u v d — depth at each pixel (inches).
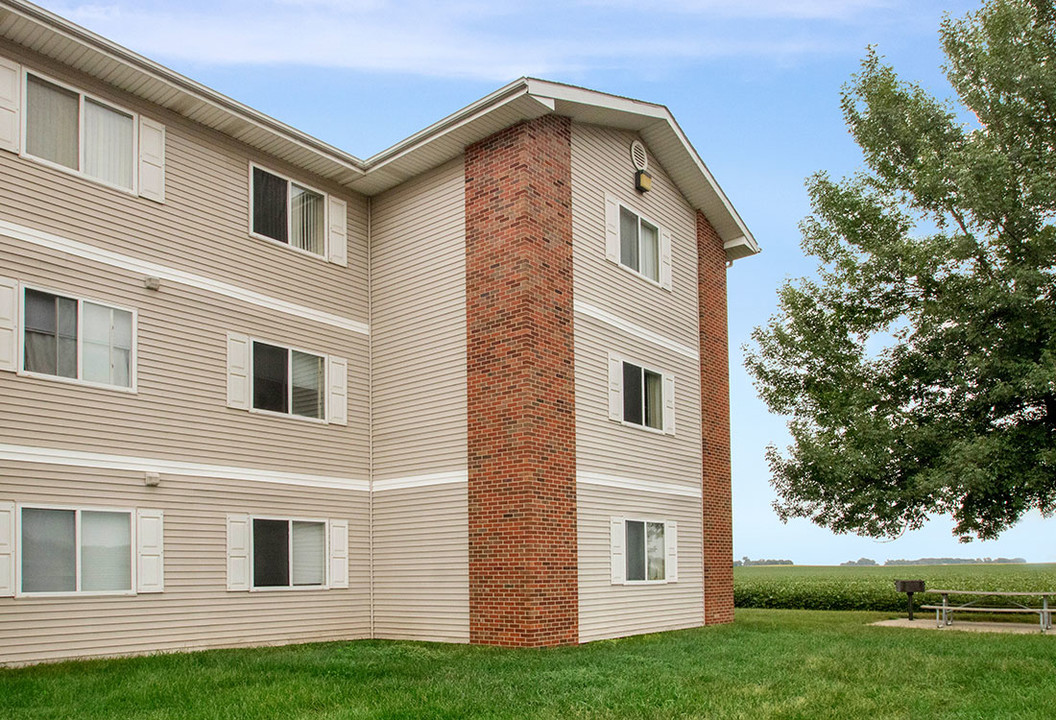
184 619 554.6
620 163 725.3
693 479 773.3
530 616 573.0
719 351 842.2
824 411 958.4
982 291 834.2
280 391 634.2
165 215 579.2
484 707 377.4
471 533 612.7
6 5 484.4
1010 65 869.2
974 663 497.7
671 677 450.3
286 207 661.3
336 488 657.6
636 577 684.1
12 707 368.8
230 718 353.1
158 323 565.6
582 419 641.0
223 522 584.1
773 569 3353.8
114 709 368.2
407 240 692.7
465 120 626.8
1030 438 821.9
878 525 895.1
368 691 408.5
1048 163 847.7
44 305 512.7
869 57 972.6
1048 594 709.3
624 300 708.0
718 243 869.8
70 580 504.7
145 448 547.8
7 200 500.1
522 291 606.9
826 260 987.3
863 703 390.3
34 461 495.2
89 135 546.0
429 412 654.5
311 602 628.7
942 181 885.2
